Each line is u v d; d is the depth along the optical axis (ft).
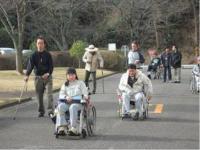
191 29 353.72
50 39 282.15
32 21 268.21
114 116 70.33
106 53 217.77
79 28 284.41
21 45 163.63
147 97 67.92
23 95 99.91
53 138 53.11
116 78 164.66
